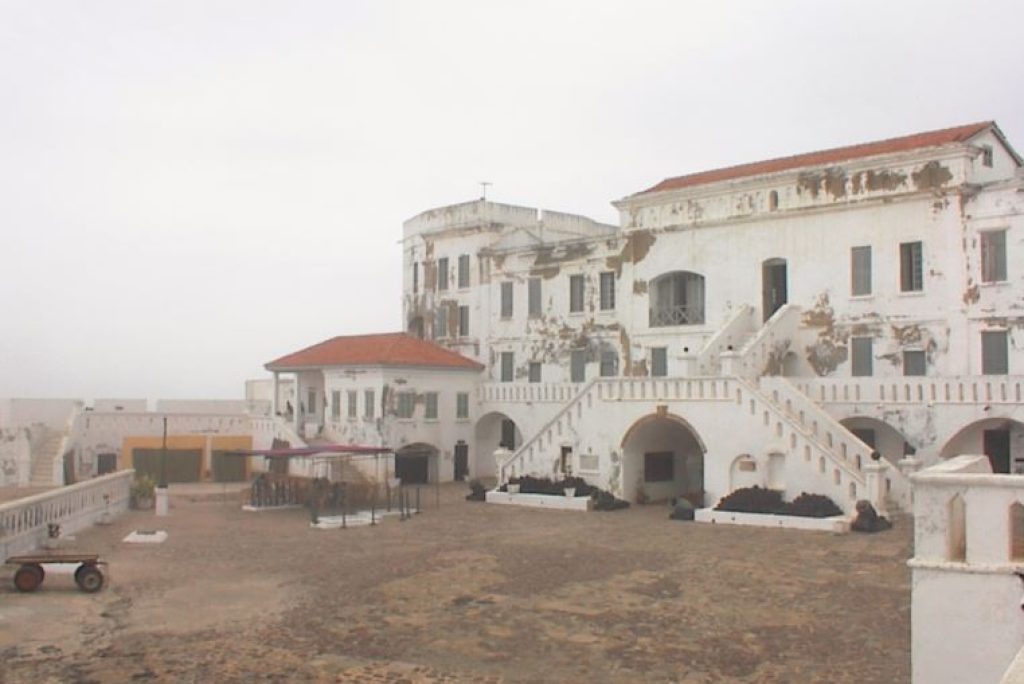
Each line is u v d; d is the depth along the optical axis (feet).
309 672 54.70
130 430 192.44
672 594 74.84
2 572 81.25
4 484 168.86
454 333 205.87
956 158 132.16
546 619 67.10
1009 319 127.03
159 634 63.00
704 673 54.19
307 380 203.41
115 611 69.51
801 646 59.26
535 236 196.44
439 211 211.20
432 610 70.13
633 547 98.48
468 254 203.72
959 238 132.05
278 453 137.28
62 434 187.83
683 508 121.49
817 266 146.30
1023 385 116.26
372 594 75.87
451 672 54.75
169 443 193.67
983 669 37.70
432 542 104.06
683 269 163.12
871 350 140.56
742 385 124.06
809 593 74.23
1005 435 123.54
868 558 89.15
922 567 39.11
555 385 173.58
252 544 103.55
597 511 131.85
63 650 58.90
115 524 121.49
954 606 38.40
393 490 160.66
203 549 99.86
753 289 153.69
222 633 63.41
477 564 89.10
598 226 228.22
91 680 53.01
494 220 203.21
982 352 130.21
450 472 184.55
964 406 121.19
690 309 164.55
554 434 146.30
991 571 37.60
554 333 184.55
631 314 171.01
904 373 137.39
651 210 168.25
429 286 213.46
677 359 152.97
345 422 183.42
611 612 69.00
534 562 89.92
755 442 122.42
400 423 177.37
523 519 124.26
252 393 253.24
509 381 193.36
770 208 151.74
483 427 191.52
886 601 70.85
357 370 180.65
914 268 137.28
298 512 136.26
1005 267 128.26
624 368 171.83
